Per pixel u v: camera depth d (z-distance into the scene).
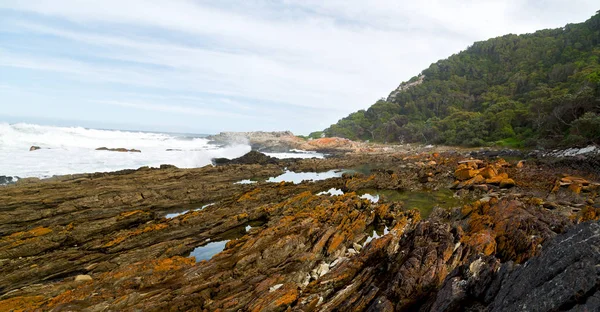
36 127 51.97
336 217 19.86
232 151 68.19
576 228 6.91
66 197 23.83
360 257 13.72
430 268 10.57
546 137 60.78
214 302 11.20
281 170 45.75
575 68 89.12
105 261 15.34
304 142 105.25
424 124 109.25
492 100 106.81
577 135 48.88
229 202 25.27
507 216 16.31
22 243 16.53
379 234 19.64
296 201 24.36
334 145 102.06
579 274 5.64
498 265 8.53
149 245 17.91
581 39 111.12
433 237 13.43
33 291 12.14
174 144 74.62
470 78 141.12
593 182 29.00
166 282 12.73
